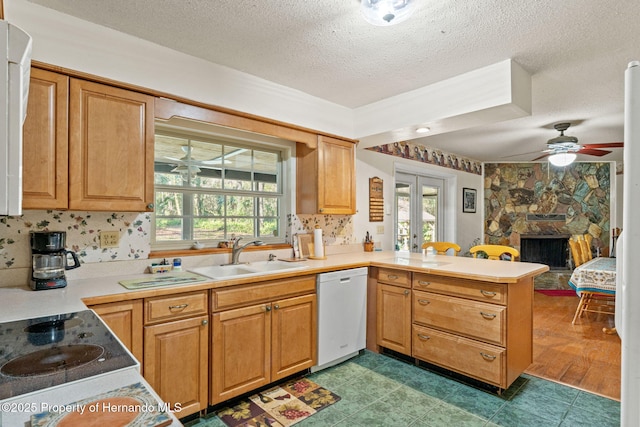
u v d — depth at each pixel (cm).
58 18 182
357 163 381
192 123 258
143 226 233
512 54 226
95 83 191
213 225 283
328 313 269
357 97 308
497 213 639
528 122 377
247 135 290
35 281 177
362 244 385
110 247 221
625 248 81
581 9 176
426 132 314
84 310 144
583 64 239
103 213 218
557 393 236
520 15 182
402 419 205
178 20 191
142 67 210
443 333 255
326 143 313
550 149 402
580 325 380
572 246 421
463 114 258
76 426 63
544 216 630
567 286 571
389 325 291
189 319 197
